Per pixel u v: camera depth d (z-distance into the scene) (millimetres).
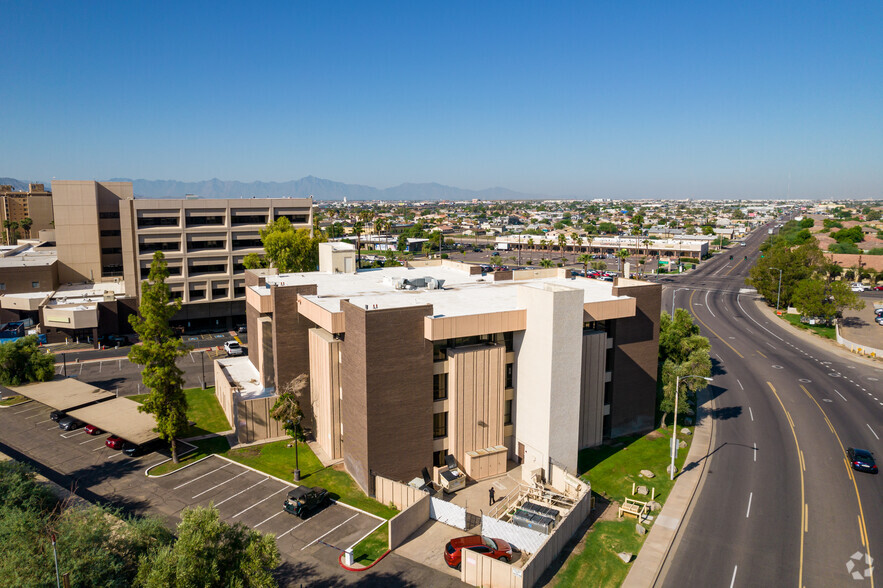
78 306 91500
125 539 31344
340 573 33656
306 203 109125
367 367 41469
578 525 38906
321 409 51125
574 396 45594
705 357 55875
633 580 33281
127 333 95938
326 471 47094
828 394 67812
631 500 41875
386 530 38469
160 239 96812
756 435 55219
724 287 151250
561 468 43969
